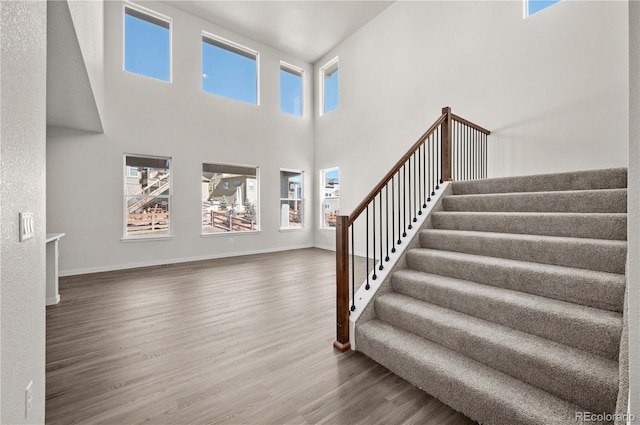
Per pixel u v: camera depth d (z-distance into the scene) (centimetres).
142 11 545
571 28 357
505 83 418
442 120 349
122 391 180
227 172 654
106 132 504
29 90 113
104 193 503
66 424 152
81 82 314
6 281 92
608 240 197
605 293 165
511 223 251
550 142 374
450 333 190
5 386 91
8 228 94
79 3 243
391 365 200
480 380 160
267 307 324
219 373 200
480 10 448
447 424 154
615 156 326
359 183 660
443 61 496
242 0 560
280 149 730
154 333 259
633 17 78
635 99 78
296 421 156
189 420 157
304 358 219
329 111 763
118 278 450
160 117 559
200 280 439
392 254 275
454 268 237
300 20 623
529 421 135
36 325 119
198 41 605
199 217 605
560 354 152
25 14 109
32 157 116
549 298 186
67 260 472
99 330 265
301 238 770
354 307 242
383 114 603
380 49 608
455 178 462
